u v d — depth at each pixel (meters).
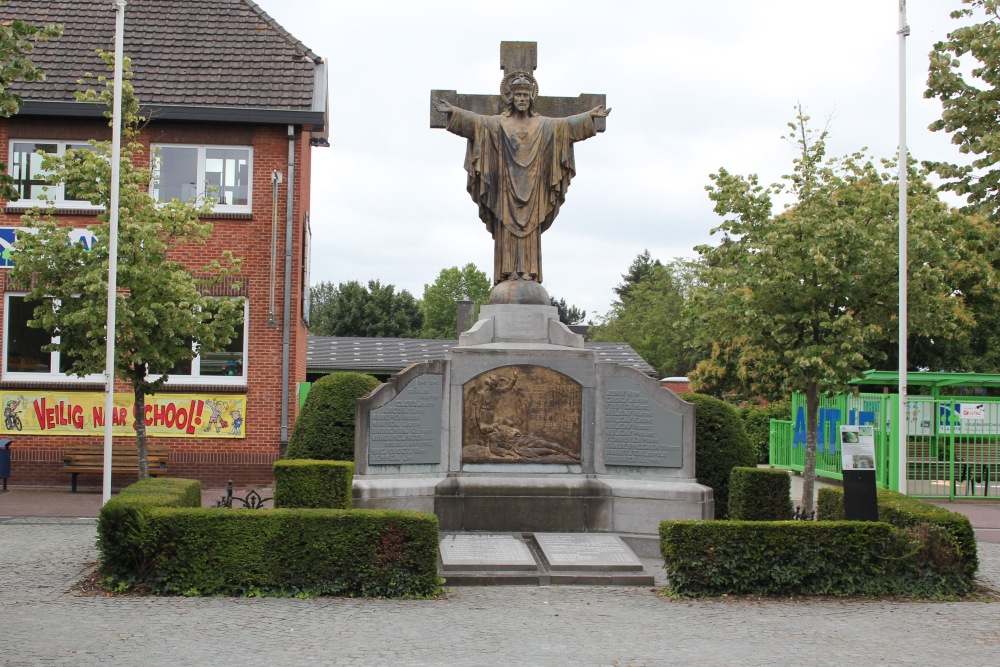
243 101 23.44
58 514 18.30
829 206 16.27
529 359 15.21
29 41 14.30
